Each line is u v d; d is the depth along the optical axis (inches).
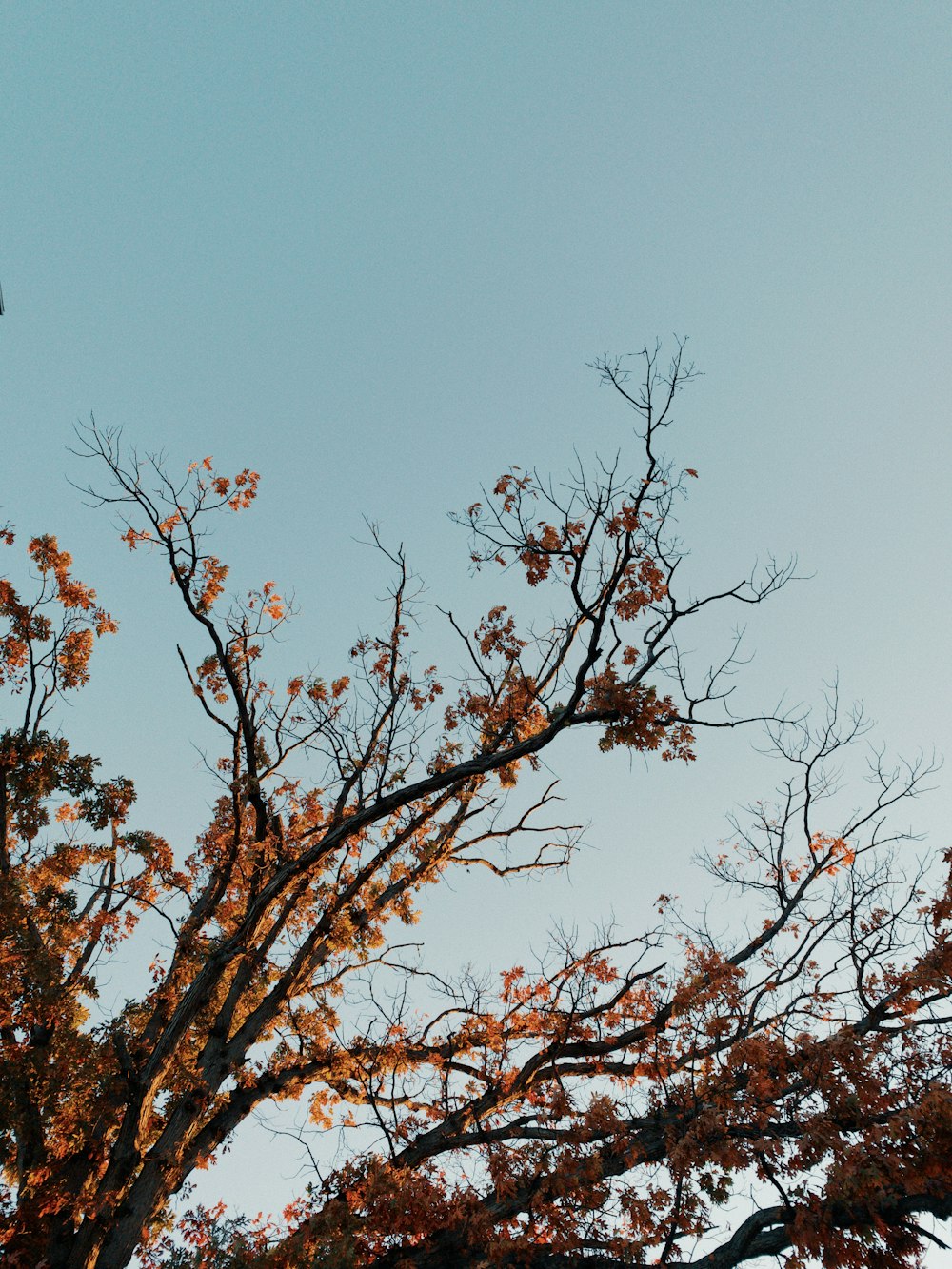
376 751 582.2
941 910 440.5
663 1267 370.6
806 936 521.7
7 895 498.9
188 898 566.3
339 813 565.0
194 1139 483.2
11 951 493.0
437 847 601.0
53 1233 436.1
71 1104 478.0
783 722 508.7
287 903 545.6
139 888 565.0
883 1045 410.0
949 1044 414.6
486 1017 529.3
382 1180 428.1
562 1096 445.1
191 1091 475.2
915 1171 352.8
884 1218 358.3
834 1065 401.7
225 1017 514.0
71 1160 477.4
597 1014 511.5
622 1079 499.8
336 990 558.3
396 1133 460.8
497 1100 490.9
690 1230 380.2
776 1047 418.3
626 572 460.8
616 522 453.7
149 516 529.3
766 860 577.6
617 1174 424.5
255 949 538.3
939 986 429.1
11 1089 459.5
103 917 551.5
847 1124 390.6
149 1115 482.0
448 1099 493.7
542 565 471.5
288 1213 461.1
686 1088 433.1
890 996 434.3
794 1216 366.0
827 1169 367.6
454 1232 417.1
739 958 546.0
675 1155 394.0
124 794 574.2
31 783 549.0
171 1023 470.0
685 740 451.2
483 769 477.4
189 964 542.9
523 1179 422.6
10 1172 488.7
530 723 555.5
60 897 546.0
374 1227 420.5
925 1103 363.6
